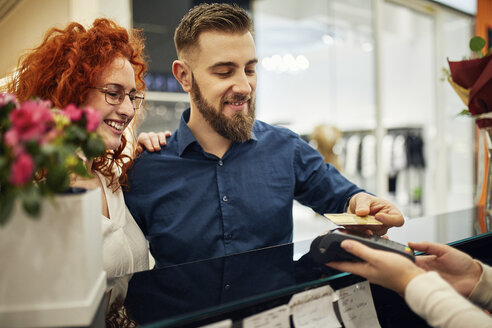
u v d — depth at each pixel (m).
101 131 1.13
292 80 4.27
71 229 0.62
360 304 0.86
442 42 4.94
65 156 0.57
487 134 1.59
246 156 1.43
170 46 2.83
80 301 0.63
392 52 4.86
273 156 1.48
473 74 1.58
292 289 0.75
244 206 1.38
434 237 1.14
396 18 4.74
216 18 1.20
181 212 1.35
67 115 0.63
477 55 1.61
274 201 1.42
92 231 0.69
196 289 0.78
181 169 1.39
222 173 1.38
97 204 0.73
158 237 1.36
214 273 0.88
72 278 0.63
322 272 0.83
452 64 1.63
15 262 0.61
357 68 4.47
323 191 1.50
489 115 1.55
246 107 1.30
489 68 1.50
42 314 0.62
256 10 3.89
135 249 1.23
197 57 1.25
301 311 0.77
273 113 4.22
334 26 4.30
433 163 5.11
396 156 5.04
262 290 0.75
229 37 1.21
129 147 1.54
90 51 1.09
